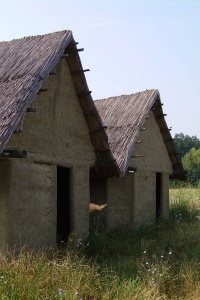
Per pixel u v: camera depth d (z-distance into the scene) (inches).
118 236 450.3
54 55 344.5
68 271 274.1
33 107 342.0
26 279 253.1
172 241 406.3
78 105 409.4
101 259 364.2
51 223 360.5
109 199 483.5
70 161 393.1
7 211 312.0
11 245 311.3
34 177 342.3
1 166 316.8
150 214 543.5
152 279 283.4
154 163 563.5
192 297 275.0
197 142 3339.1
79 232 401.7
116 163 438.3
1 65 359.6
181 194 820.6
